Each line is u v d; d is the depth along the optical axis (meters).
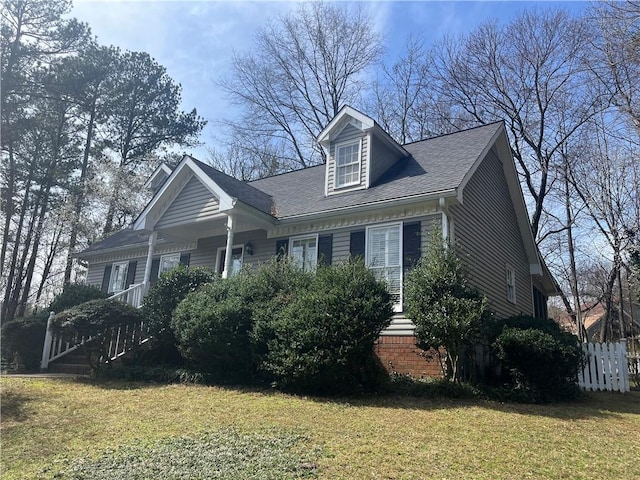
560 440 5.66
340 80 29.41
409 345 10.16
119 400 7.79
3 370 12.19
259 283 9.91
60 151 26.88
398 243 11.12
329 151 13.80
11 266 25.55
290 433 5.66
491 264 13.08
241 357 9.13
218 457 4.75
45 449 5.19
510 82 23.61
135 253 18.84
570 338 9.48
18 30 22.58
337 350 7.98
